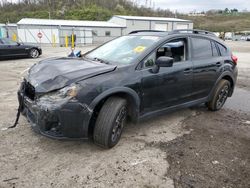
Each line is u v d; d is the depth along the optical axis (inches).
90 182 117.2
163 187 116.0
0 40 553.0
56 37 1309.1
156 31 193.2
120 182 118.0
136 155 140.9
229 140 164.9
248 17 4717.0
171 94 172.6
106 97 139.2
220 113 216.8
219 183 120.3
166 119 195.5
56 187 113.1
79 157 136.8
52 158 134.8
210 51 204.8
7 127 167.6
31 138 154.6
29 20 1397.6
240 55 741.9
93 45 1295.5
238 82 348.5
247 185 120.0
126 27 1628.9
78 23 1465.3
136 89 148.4
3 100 228.4
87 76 132.2
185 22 1867.6
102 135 138.5
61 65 149.7
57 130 127.6
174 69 169.6
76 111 126.2
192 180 121.5
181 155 143.0
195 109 224.1
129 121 175.3
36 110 127.7
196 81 188.9
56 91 127.2
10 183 114.4
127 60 156.5
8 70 406.3
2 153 137.2
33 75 144.8
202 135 170.2
